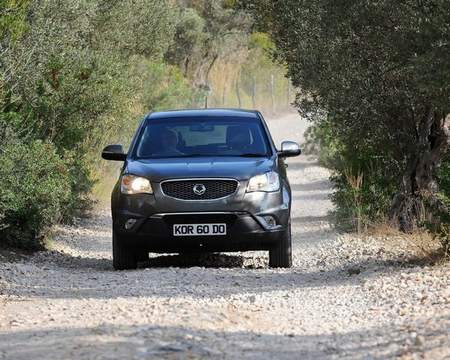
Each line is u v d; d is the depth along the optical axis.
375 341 19.78
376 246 39.38
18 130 40.44
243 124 36.66
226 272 32.25
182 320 22.17
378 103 40.75
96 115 49.22
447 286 25.62
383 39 36.50
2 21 37.12
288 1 45.25
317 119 46.78
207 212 32.84
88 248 43.34
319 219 54.56
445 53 29.17
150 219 32.94
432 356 17.80
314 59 41.62
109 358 17.56
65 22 43.72
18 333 20.94
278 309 24.72
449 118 46.25
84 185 48.69
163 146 35.62
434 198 39.47
